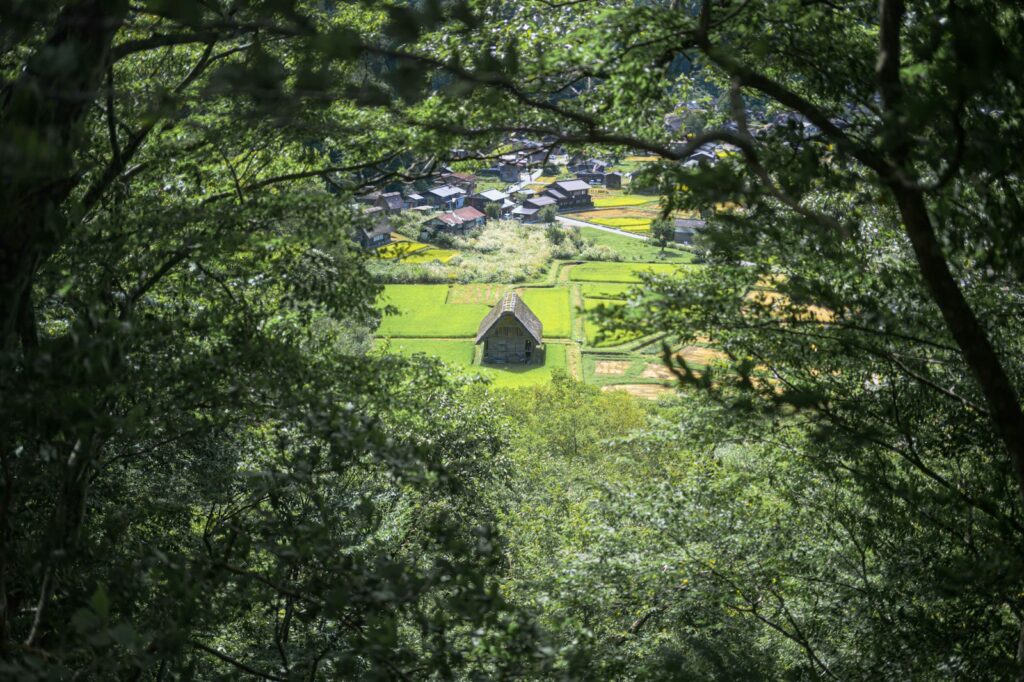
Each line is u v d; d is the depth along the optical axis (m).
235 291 9.03
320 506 6.82
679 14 7.33
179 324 7.40
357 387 8.46
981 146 5.15
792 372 10.66
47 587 5.88
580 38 7.50
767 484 12.52
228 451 11.05
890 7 5.53
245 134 8.50
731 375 9.87
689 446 11.87
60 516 5.94
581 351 82.25
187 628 5.45
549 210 154.12
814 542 11.44
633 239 136.62
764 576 11.17
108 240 7.17
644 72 7.31
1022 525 8.50
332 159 11.45
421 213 139.50
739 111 5.49
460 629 6.54
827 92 7.79
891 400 9.88
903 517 9.80
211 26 4.43
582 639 8.77
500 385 72.50
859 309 8.96
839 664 10.78
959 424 9.63
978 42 4.01
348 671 6.02
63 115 4.64
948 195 6.68
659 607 11.56
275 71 4.25
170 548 9.01
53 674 4.78
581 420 46.28
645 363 78.94
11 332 5.61
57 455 5.84
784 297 8.77
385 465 6.63
